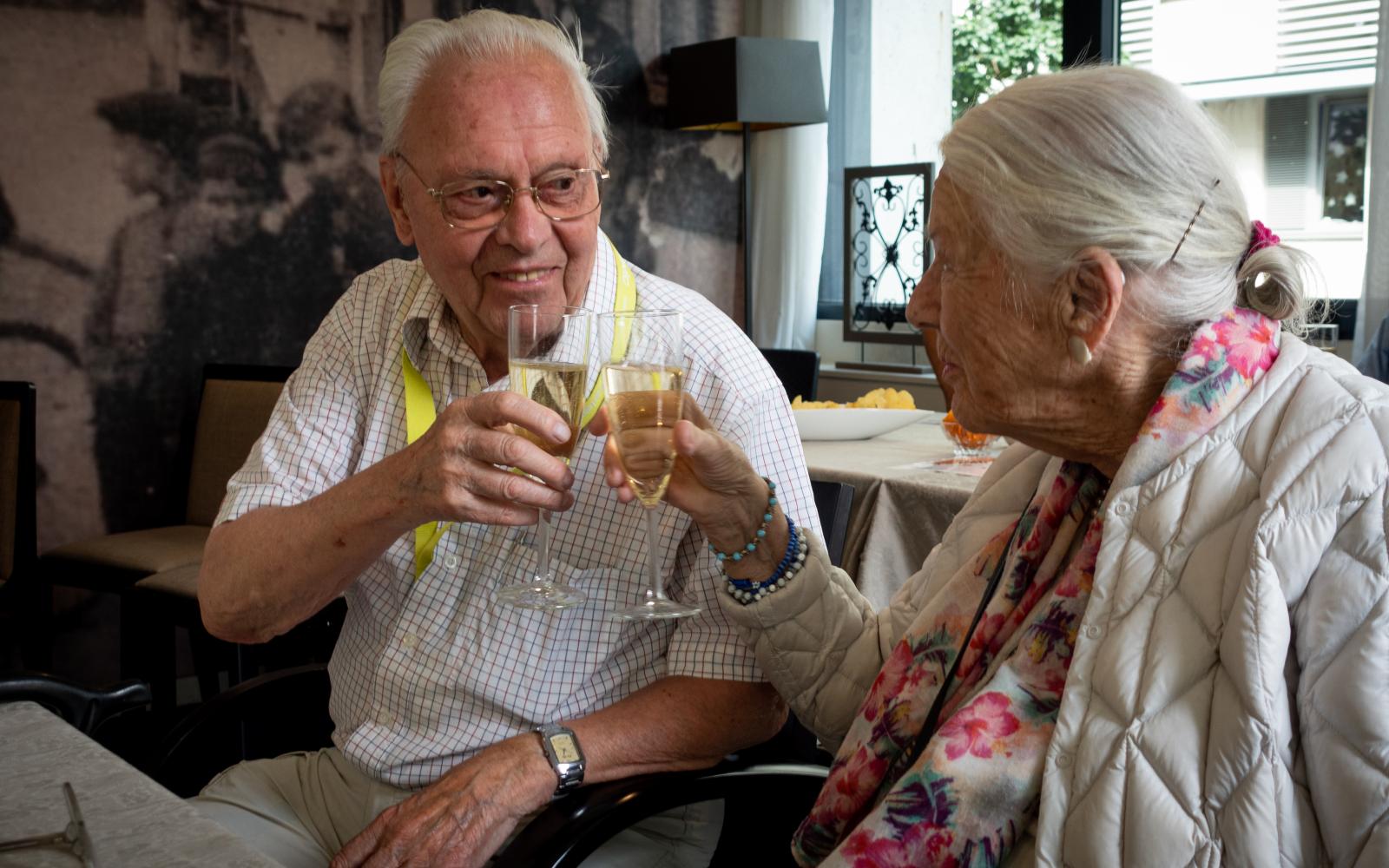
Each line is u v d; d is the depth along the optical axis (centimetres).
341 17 399
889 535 219
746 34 514
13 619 306
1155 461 88
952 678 102
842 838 108
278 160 390
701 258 509
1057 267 88
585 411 127
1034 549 101
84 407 361
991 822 91
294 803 141
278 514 123
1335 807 77
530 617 129
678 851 137
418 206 125
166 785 139
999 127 90
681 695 124
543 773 117
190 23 370
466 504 103
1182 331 91
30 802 81
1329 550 79
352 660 141
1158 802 80
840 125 517
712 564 125
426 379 138
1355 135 379
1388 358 323
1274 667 78
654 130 487
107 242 361
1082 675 86
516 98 121
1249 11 396
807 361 340
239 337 388
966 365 95
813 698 120
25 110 345
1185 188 88
